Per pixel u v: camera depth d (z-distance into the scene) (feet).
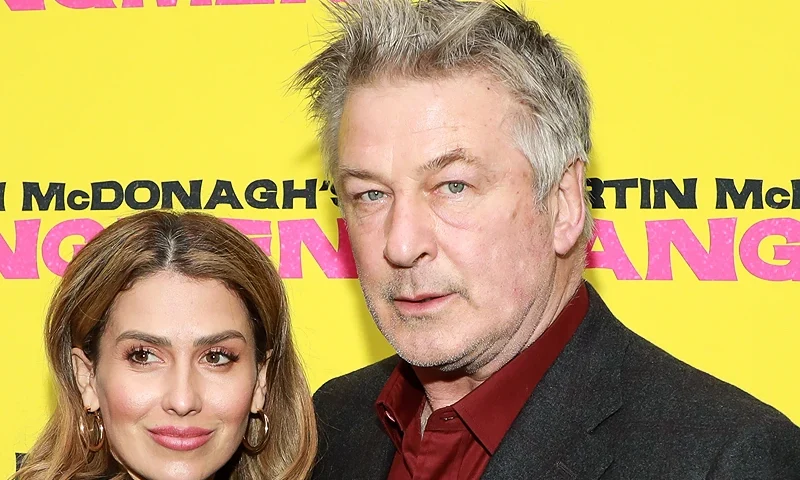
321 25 6.98
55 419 5.56
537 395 4.90
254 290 5.44
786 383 6.97
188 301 5.22
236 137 7.38
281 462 5.79
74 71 7.46
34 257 7.43
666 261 7.08
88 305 5.28
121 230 5.32
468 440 5.01
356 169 4.64
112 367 5.22
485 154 4.56
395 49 4.59
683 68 7.06
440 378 5.13
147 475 5.19
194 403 5.15
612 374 4.86
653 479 4.43
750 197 7.01
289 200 7.36
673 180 7.07
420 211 4.60
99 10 7.45
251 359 5.44
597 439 4.67
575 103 4.89
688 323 7.06
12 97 7.48
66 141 7.45
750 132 7.00
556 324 4.99
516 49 4.70
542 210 4.77
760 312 7.00
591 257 7.13
